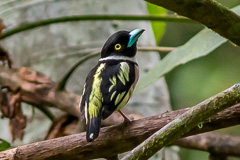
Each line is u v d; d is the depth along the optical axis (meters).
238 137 9.65
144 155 5.86
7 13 12.26
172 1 5.96
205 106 5.82
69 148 6.95
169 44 15.78
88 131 6.85
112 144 6.92
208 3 6.07
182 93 14.42
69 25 12.06
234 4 14.66
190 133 6.66
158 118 6.88
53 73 11.91
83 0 12.35
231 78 14.39
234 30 6.36
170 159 11.62
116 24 12.10
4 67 10.97
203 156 13.76
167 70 8.55
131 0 12.52
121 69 7.66
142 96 11.65
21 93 10.80
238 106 6.52
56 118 10.60
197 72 14.48
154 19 9.23
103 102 7.20
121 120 9.87
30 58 12.06
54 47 12.04
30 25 9.80
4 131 11.98
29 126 11.95
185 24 15.78
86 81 7.66
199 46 8.48
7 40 12.23
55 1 12.32
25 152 6.96
